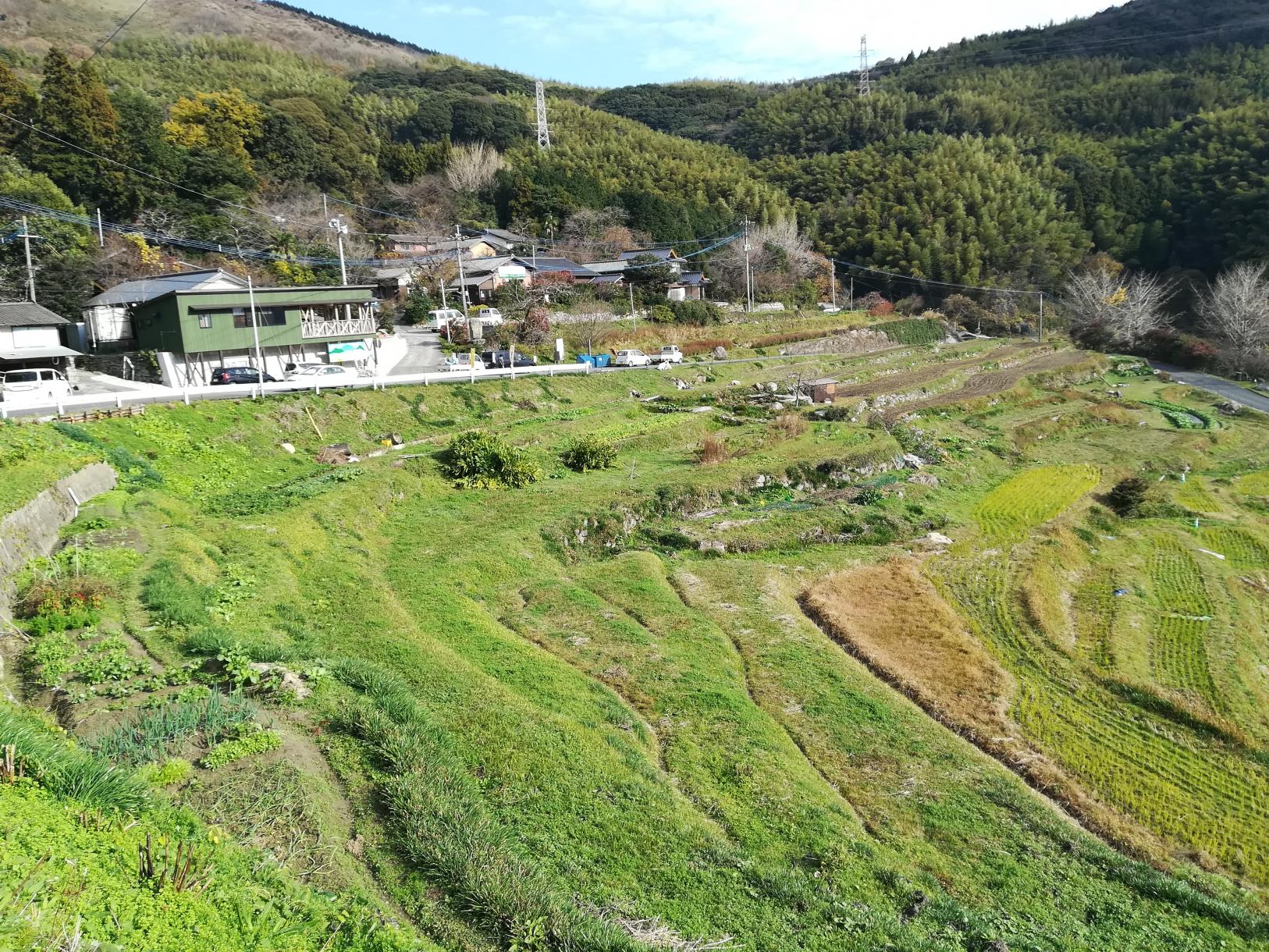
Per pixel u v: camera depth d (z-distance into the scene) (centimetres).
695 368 5409
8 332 3488
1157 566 2997
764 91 17912
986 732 1766
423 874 1002
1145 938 1192
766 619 2189
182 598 1602
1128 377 6981
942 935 1138
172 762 1070
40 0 10312
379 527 2531
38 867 752
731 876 1166
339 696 1352
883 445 3834
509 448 3150
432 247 7450
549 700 1577
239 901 827
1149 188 10475
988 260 9925
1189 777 1689
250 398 3222
